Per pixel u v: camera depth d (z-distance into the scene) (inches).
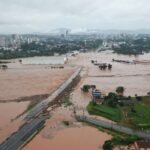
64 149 5059.1
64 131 5925.2
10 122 6540.4
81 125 6279.5
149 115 6756.9
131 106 7564.0
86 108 7603.4
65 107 7746.1
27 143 5344.5
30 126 6171.3
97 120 6565.0
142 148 4820.4
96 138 5526.6
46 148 5118.1
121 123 6333.7
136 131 5787.4
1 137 5634.8
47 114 7111.2
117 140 5246.1
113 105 7564.0
